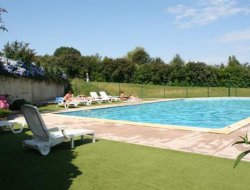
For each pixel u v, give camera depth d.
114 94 35.72
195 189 4.99
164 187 5.07
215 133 9.84
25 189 5.04
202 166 6.20
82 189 4.99
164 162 6.51
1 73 19.81
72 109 19.56
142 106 25.33
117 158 6.87
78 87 32.22
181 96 36.25
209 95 37.22
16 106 18.14
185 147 7.88
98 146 8.12
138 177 5.57
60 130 8.24
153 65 45.19
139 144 8.30
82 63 48.62
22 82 22.30
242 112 22.41
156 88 39.66
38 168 6.19
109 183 5.27
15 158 7.00
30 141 7.70
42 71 25.31
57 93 28.45
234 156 6.94
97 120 13.45
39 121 7.32
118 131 10.48
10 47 24.11
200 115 20.97
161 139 8.96
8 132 10.59
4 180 5.48
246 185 5.16
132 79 46.22
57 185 5.20
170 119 19.09
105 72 46.66
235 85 42.09
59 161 6.70
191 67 43.31
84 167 6.20
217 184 5.20
